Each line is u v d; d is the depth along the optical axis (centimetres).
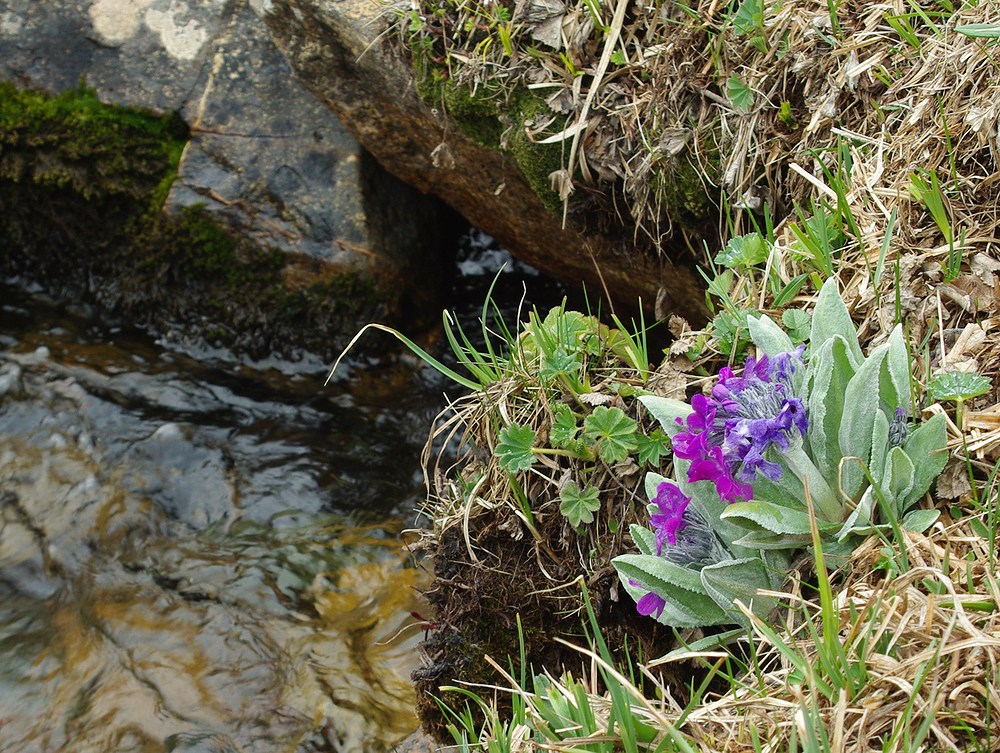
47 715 140
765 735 109
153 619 147
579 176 140
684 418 117
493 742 114
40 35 178
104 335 179
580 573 125
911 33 128
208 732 138
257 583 149
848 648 108
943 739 104
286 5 148
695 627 119
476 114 144
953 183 123
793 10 133
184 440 162
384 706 138
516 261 178
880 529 113
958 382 115
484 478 127
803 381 114
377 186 166
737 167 133
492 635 127
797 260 126
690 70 135
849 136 128
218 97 172
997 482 113
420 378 169
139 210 172
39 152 175
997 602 107
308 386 169
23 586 150
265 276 168
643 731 111
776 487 114
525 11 139
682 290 143
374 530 154
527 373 128
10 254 187
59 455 161
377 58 147
